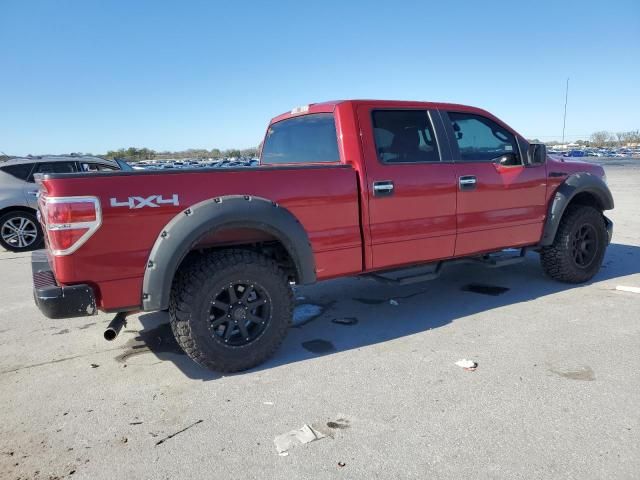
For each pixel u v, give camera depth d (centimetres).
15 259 869
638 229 959
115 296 322
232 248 371
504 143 508
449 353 384
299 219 375
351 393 325
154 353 411
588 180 548
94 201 309
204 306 345
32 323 499
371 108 424
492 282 590
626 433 268
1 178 938
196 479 244
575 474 236
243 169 353
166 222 329
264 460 256
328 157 440
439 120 462
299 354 396
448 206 454
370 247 412
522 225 511
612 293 527
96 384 355
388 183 416
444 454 255
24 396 340
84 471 254
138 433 288
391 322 464
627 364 353
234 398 325
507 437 268
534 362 361
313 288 597
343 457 256
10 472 254
